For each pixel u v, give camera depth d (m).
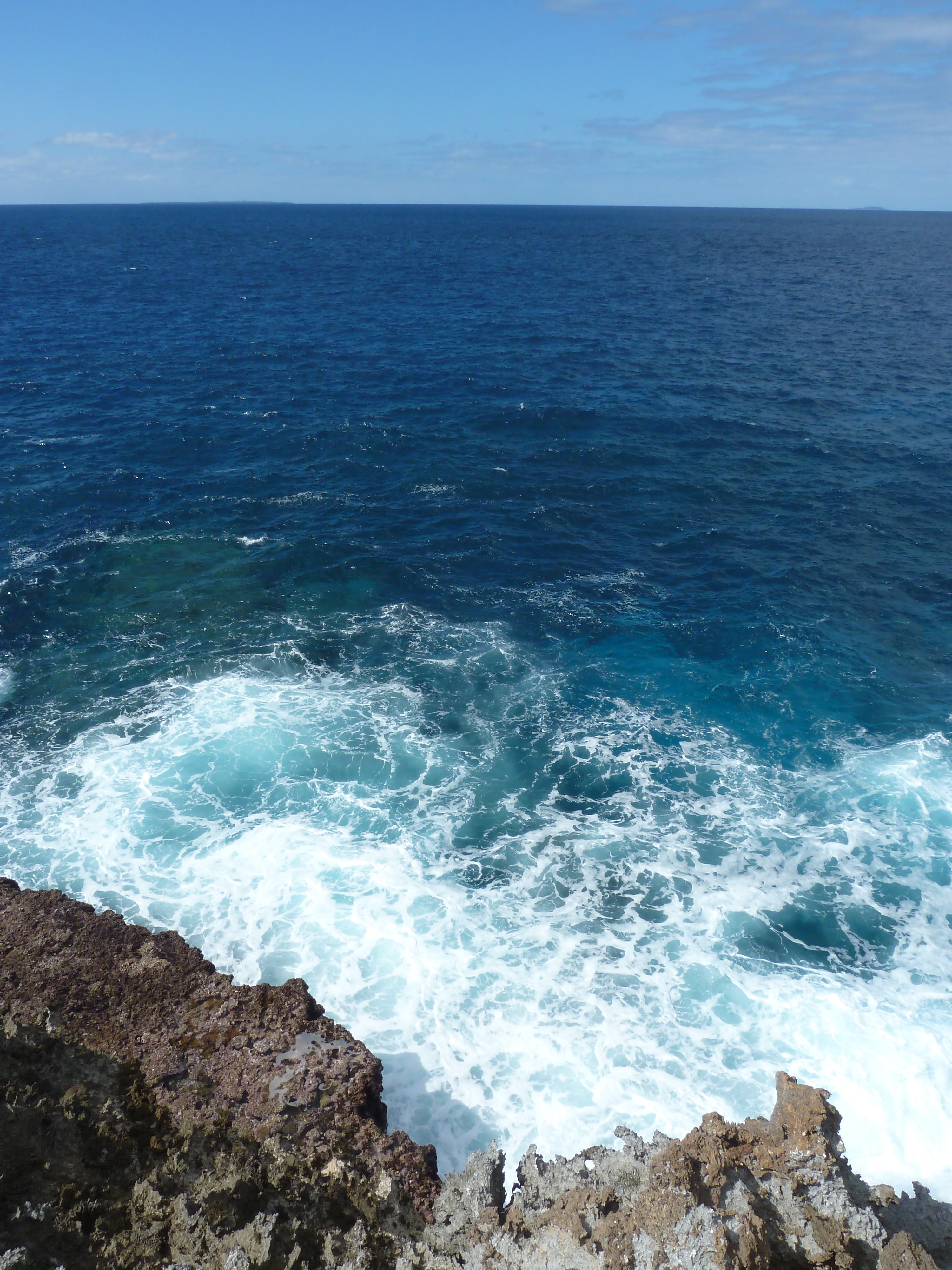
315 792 26.56
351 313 102.25
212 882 23.14
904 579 40.25
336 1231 13.80
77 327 88.06
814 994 20.70
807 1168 13.73
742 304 111.50
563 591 38.97
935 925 22.77
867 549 43.12
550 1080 18.56
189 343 82.50
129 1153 14.62
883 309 108.38
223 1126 15.96
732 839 25.34
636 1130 17.58
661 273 148.12
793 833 25.61
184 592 37.75
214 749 28.14
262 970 20.73
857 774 27.92
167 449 54.22
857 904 23.30
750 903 23.20
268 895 22.78
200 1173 14.41
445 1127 17.64
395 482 50.44
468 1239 13.77
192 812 25.59
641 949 21.78
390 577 39.62
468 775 27.58
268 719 29.70
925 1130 17.75
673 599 38.44
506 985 20.62
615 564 41.59
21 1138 13.57
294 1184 14.73
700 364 77.81
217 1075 17.27
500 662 33.56
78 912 21.11
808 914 22.95
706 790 27.22
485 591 38.81
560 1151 17.22
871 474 52.25
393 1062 18.77
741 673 33.06
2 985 18.92
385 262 164.00
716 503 48.25
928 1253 12.69
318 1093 17.03
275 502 47.09
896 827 25.83
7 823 24.92
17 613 35.47
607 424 60.56
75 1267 12.05
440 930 22.02
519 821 25.83
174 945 20.44
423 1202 15.42
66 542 41.47
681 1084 18.53
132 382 68.19
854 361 79.19
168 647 33.81
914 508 47.75
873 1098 18.31
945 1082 18.64
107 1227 12.85
